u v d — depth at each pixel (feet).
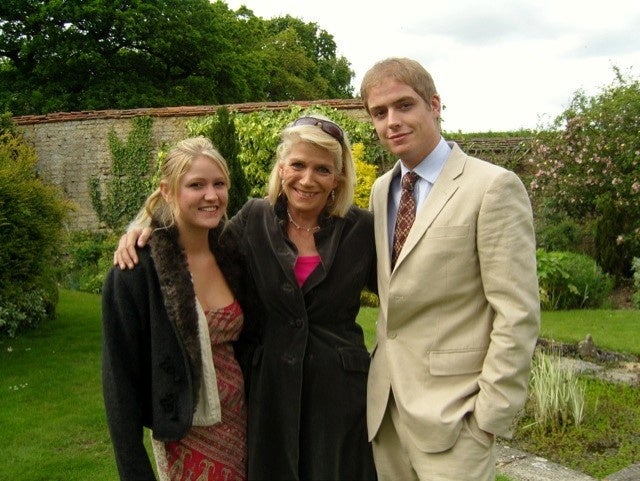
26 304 20.58
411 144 6.53
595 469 10.93
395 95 6.46
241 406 6.47
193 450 6.11
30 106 57.52
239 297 6.53
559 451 11.71
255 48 80.53
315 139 6.42
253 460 6.32
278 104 34.53
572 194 34.63
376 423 6.61
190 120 37.47
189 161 6.03
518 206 6.15
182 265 5.89
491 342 6.12
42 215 20.43
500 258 6.03
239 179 23.24
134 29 55.77
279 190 7.02
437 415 6.13
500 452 11.71
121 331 5.79
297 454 6.31
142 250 5.92
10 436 12.18
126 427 5.78
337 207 6.93
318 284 6.57
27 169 21.43
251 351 6.61
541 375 13.55
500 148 36.91
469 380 6.28
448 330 6.32
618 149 33.27
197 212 6.08
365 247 6.90
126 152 39.09
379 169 32.63
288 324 6.49
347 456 6.50
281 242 6.69
